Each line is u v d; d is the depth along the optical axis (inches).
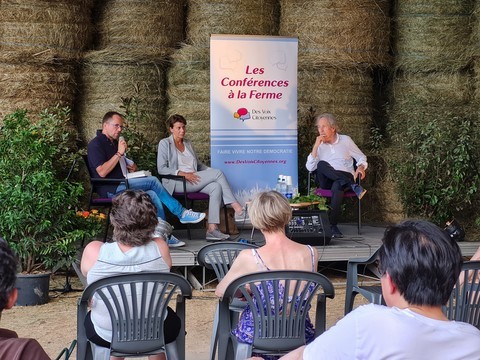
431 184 310.7
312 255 138.7
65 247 222.8
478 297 141.9
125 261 134.7
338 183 271.7
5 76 285.6
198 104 309.7
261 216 136.6
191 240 265.1
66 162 281.1
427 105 326.3
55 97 294.4
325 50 318.0
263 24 316.8
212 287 249.8
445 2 325.1
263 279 131.2
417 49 328.2
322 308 137.6
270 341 132.7
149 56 305.9
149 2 306.0
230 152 279.1
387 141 336.2
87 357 136.8
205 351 186.1
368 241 263.9
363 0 318.0
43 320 209.0
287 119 283.0
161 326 132.5
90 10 305.4
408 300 75.8
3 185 221.3
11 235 224.5
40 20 287.4
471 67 328.2
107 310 131.6
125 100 299.3
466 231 313.3
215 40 276.5
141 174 253.8
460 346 74.4
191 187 266.4
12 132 231.1
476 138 308.0
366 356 74.5
